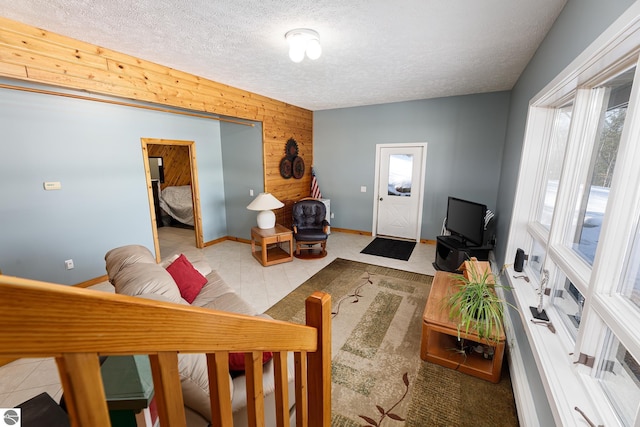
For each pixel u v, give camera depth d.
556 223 1.76
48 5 1.79
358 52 2.60
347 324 2.64
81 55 2.35
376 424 1.66
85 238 3.36
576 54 1.52
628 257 1.07
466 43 2.39
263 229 4.36
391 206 5.41
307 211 4.97
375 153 5.32
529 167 2.49
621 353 1.11
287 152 5.16
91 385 0.37
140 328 0.42
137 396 0.81
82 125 3.22
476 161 4.53
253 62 2.86
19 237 2.86
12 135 2.74
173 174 6.61
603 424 1.02
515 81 3.55
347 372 2.05
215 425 0.65
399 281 3.57
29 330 0.30
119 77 2.60
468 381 1.96
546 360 1.39
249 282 3.56
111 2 1.76
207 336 0.54
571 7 1.63
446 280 2.61
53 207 3.07
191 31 2.16
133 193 3.79
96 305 0.35
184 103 3.20
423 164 4.93
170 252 4.72
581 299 1.53
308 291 3.31
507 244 2.79
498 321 1.87
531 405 1.56
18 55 2.03
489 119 4.33
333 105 5.24
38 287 0.29
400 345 2.34
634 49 1.11
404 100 4.81
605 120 1.48
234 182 5.11
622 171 1.02
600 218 1.42
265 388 1.37
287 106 5.01
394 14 1.92
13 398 1.84
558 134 2.24
